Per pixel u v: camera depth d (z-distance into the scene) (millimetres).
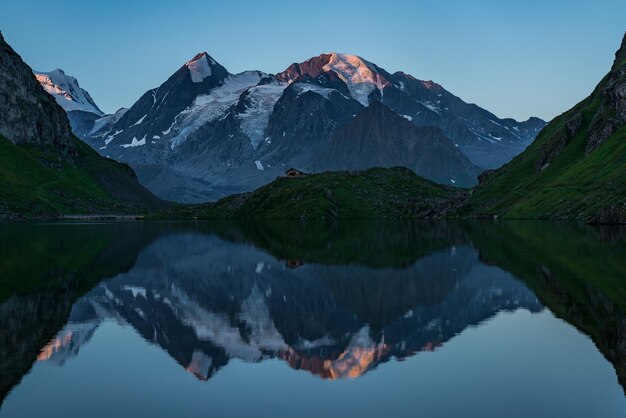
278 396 32469
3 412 30250
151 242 143375
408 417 29438
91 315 53594
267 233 185625
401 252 112500
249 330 47844
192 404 31312
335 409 30547
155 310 56094
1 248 121250
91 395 32625
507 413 29875
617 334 44719
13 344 43031
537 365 37344
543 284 68188
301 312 55156
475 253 106500
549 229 170000
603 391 32719
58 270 86000
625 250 103938
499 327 47656
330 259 101438
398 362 38469
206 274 82438
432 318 51781
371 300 61156
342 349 41812
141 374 36219
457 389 33312
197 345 43031
